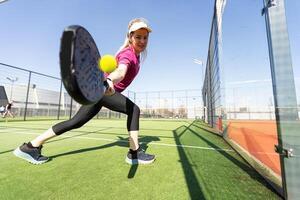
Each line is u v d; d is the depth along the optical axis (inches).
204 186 53.9
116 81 62.6
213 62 210.7
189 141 137.4
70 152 96.6
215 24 175.9
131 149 77.3
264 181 57.2
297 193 40.0
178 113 942.4
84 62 25.4
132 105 80.4
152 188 52.6
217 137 161.0
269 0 46.4
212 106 251.1
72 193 49.1
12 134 167.9
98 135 169.5
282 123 42.5
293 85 41.9
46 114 821.2
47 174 63.3
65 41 22.8
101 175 62.7
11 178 59.4
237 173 64.9
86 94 25.3
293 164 40.8
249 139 134.0
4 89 737.0
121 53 71.2
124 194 48.8
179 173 65.1
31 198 46.2
